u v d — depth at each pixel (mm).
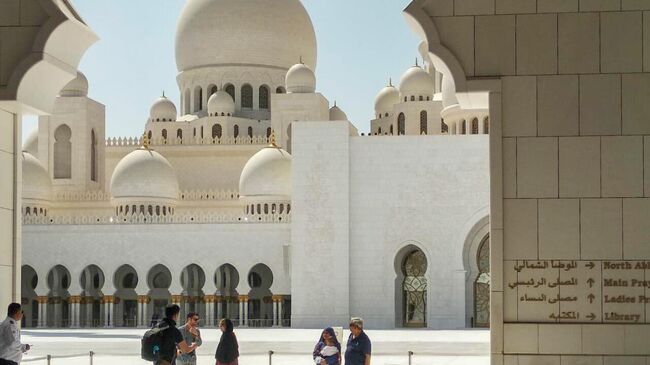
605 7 29250
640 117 29109
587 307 29141
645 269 28953
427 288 78062
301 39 111938
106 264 85000
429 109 101062
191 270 90812
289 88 104938
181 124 108500
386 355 49281
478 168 77875
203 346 56500
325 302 78375
